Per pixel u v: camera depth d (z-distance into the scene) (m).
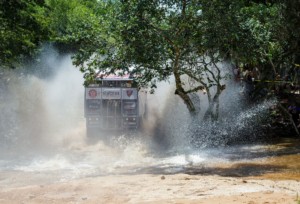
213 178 10.30
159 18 14.80
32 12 21.56
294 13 17.80
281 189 8.90
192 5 14.73
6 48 20.25
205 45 15.01
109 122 18.19
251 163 13.09
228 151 15.36
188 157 14.27
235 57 16.34
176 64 15.31
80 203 8.07
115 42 15.24
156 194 8.47
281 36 18.11
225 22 14.66
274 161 13.34
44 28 21.19
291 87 20.08
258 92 18.95
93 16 15.78
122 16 14.61
